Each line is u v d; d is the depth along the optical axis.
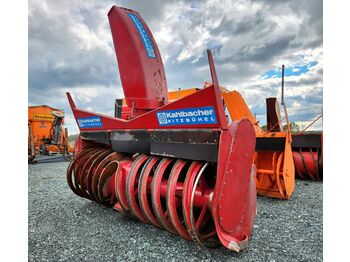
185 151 2.49
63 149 11.58
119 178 3.09
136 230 3.11
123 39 3.62
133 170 2.92
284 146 4.54
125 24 3.57
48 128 13.20
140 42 3.56
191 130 2.41
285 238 2.91
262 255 2.50
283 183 4.67
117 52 3.76
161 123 2.71
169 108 2.59
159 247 2.65
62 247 2.69
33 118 12.63
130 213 3.19
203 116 2.30
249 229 2.65
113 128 3.46
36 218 3.57
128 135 3.18
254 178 2.82
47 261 2.40
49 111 13.30
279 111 5.42
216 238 2.62
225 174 2.27
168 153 2.66
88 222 3.40
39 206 4.14
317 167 6.25
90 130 3.95
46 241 2.83
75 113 4.22
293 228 3.22
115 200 3.60
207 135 2.29
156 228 3.14
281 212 3.88
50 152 12.65
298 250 2.61
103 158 3.68
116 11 3.66
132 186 2.88
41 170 8.31
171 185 2.45
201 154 2.37
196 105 2.32
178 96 6.01
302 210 3.99
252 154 2.62
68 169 3.92
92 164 3.60
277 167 4.50
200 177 2.42
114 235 2.97
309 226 3.29
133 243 2.75
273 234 3.03
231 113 5.03
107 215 3.67
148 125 2.88
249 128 2.55
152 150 2.84
